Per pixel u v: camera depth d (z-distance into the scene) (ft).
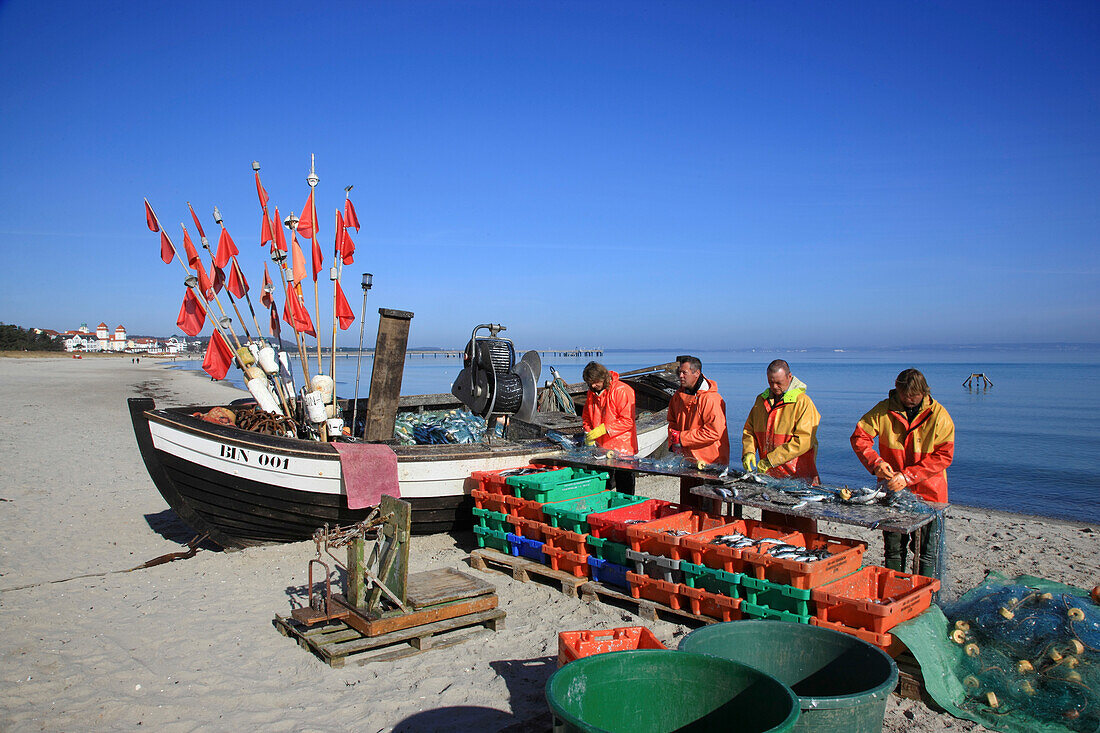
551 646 16.69
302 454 22.84
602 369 25.12
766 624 12.42
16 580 22.24
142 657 16.14
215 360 27.14
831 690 11.81
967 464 58.75
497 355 28.60
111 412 85.10
